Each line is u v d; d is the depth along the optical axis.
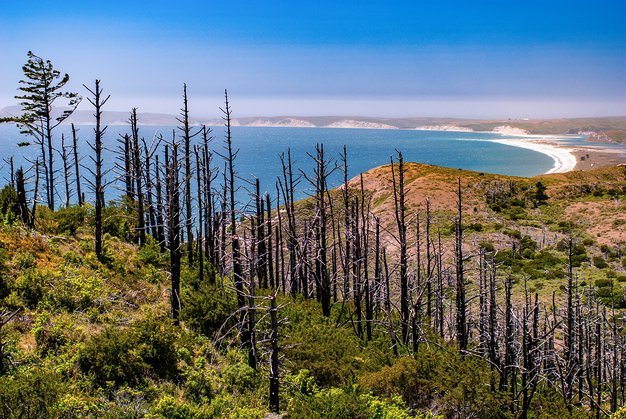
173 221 23.53
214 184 113.06
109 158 186.75
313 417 16.06
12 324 17.77
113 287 23.64
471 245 71.31
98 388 16.17
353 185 108.38
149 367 18.08
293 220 37.44
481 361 24.08
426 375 20.55
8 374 15.37
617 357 39.03
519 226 80.31
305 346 22.62
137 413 15.69
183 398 17.70
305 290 36.97
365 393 18.14
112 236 31.97
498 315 35.88
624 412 23.47
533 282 59.66
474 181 101.25
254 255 20.42
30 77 42.19
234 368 20.34
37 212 30.02
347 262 33.66
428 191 95.31
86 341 18.00
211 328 23.05
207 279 29.55
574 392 34.69
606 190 94.69
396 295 40.38
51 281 21.23
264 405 18.67
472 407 19.45
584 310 42.50
